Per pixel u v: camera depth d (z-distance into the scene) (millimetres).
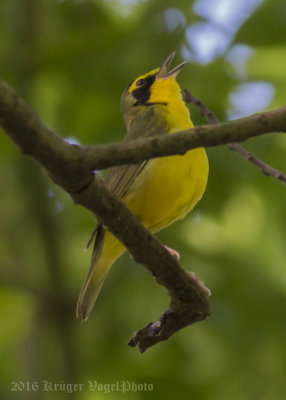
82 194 6008
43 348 12812
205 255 13430
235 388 13016
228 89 13938
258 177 13609
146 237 6793
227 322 13039
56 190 14656
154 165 8969
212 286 13203
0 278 13250
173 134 5750
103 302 13195
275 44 13406
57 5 14891
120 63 13969
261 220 14211
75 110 14500
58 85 14336
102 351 13172
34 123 5250
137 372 13125
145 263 7117
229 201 13492
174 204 9172
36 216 13336
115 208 6320
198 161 9078
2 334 13773
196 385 13031
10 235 14469
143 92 11148
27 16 14352
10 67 13852
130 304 13109
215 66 13938
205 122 13469
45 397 12484
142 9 14844
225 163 13492
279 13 13195
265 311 13250
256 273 13547
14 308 13875
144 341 7723
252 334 13133
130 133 10062
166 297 12961
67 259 13750
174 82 11141
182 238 13430
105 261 9219
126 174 9125
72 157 5598
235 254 13688
